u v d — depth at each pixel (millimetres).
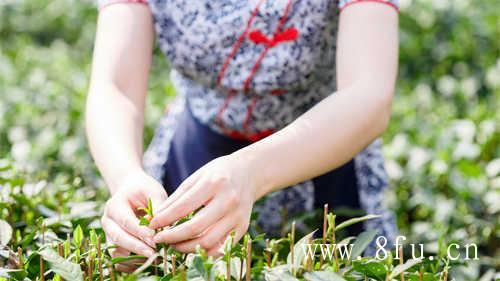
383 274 1459
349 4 1644
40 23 5156
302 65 1777
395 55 1627
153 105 3109
